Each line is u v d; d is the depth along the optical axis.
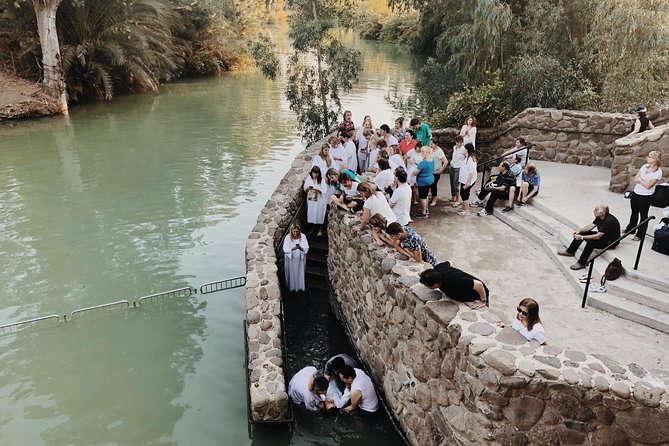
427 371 6.31
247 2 46.44
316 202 11.33
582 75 17.64
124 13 30.67
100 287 11.12
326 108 19.41
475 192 11.86
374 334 8.00
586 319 6.91
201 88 35.28
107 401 8.07
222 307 10.57
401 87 33.00
